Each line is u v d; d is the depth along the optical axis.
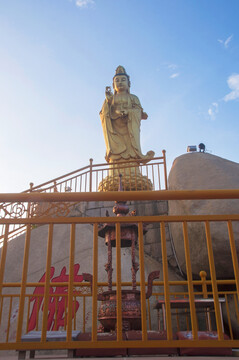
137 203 10.45
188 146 10.68
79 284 5.97
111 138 12.52
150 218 2.73
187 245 2.65
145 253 9.66
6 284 5.78
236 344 2.33
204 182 8.85
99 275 7.88
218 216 2.73
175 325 7.35
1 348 2.35
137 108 13.05
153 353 2.40
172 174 9.88
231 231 2.68
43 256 8.63
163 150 10.24
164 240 2.68
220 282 5.84
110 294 3.53
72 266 2.59
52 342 2.36
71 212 10.53
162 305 4.96
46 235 9.12
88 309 7.05
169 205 9.94
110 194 2.80
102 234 4.22
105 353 2.43
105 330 3.46
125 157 12.03
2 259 2.66
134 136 12.39
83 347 2.34
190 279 2.56
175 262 9.32
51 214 8.55
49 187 9.39
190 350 2.37
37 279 8.11
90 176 9.72
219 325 2.41
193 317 2.45
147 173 10.07
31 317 7.12
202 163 9.50
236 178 8.66
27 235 2.71
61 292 7.54
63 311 7.14
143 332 2.41
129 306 3.36
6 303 7.60
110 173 11.94
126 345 2.34
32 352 2.79
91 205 10.60
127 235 4.00
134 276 3.76
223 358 2.21
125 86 13.68
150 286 3.55
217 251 7.44
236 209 7.78
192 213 8.24
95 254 2.63
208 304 5.11
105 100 13.33
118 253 2.64
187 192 2.79
